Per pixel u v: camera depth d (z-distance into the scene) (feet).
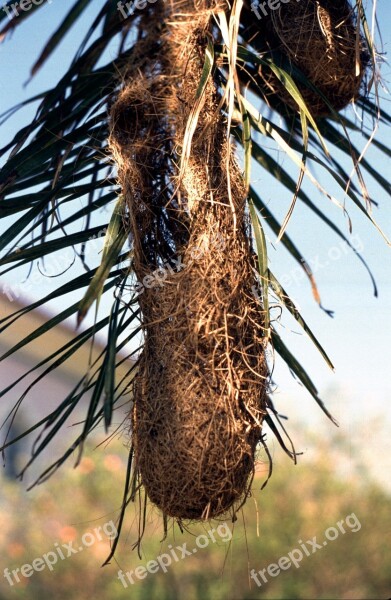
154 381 4.27
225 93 4.23
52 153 4.60
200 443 4.16
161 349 4.27
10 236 4.48
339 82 4.52
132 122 4.53
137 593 10.07
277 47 4.63
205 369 4.21
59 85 4.56
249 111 4.34
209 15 4.49
